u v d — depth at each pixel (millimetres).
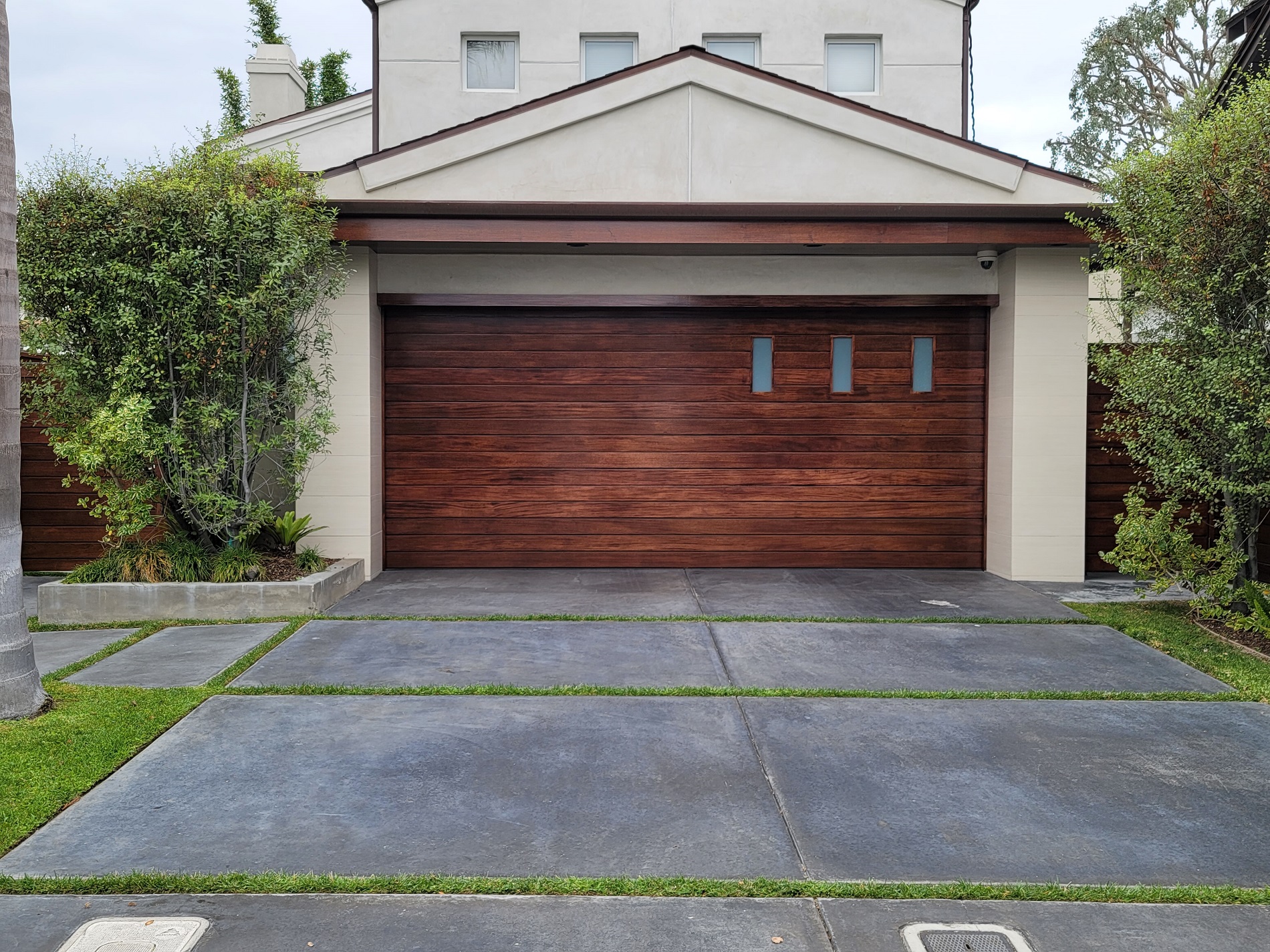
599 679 5199
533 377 8930
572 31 12156
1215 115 6172
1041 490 8375
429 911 2811
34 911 2783
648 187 8148
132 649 5848
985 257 8484
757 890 2936
